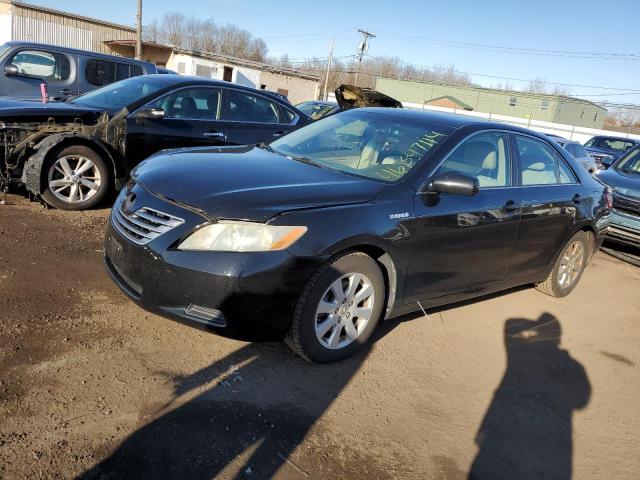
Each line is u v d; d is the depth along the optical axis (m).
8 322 3.32
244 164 3.77
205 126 6.58
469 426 3.06
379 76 60.94
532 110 55.09
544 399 3.49
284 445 2.63
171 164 3.70
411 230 3.54
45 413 2.57
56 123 5.95
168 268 2.98
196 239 2.98
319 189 3.38
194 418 2.71
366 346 3.77
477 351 4.00
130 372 3.01
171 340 3.41
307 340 3.21
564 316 4.99
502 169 4.40
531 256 4.73
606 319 5.09
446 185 3.59
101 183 5.91
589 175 5.52
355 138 4.28
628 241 7.04
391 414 3.04
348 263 3.27
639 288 6.23
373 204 3.40
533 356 4.08
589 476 2.82
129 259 3.17
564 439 3.10
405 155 3.91
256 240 2.96
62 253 4.57
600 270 6.79
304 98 38.81
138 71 10.30
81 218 5.63
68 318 3.49
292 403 2.98
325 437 2.75
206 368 3.17
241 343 3.51
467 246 3.98
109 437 2.49
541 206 4.60
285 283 3.01
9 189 6.30
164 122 6.25
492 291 4.60
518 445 2.97
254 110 7.14
